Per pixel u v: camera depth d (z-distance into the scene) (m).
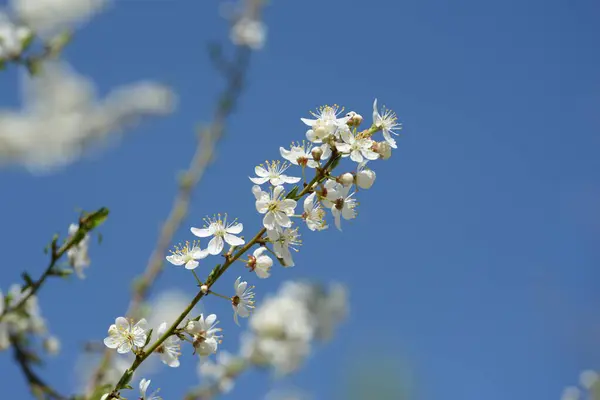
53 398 0.93
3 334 0.94
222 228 0.77
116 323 0.76
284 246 0.76
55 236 0.85
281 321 1.27
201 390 1.10
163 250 1.07
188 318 0.77
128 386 0.75
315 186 0.77
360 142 0.77
